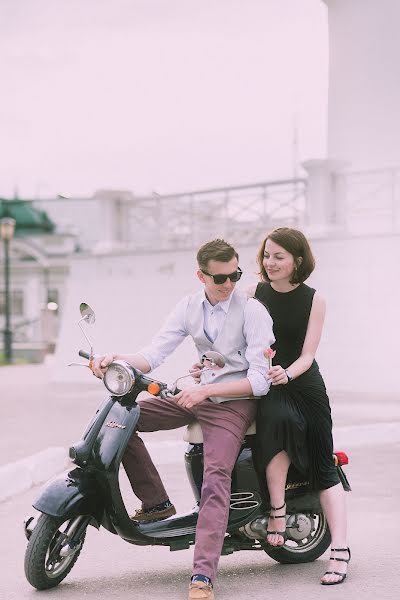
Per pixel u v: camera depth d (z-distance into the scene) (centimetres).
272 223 1922
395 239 1730
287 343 581
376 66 2200
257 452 559
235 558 621
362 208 1852
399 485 875
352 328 1784
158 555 636
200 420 548
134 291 2131
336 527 571
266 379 544
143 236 2169
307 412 567
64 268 8019
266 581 567
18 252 8112
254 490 560
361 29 2225
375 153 2192
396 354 1734
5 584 569
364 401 1570
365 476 924
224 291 548
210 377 556
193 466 558
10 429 1314
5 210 8412
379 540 668
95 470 531
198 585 511
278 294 584
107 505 537
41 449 1116
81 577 582
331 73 2275
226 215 1998
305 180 1864
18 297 8131
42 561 541
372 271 1756
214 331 557
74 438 1212
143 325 2114
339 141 2250
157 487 559
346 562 568
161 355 566
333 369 1806
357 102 2225
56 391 2009
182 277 2048
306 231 1845
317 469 571
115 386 533
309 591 547
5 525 745
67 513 531
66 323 2272
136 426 552
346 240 1784
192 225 2070
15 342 3881
